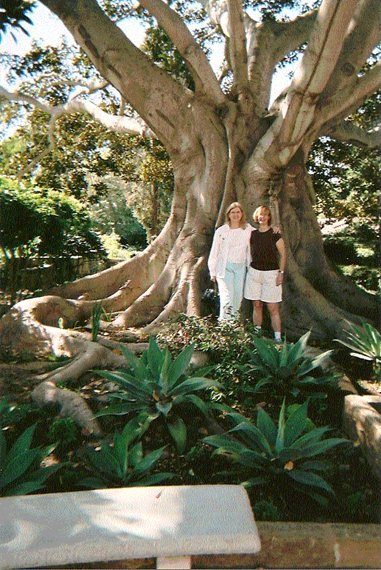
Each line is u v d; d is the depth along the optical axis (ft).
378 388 20.99
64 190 72.43
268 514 11.68
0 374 21.12
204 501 8.83
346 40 30.22
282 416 13.58
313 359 20.31
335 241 69.36
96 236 50.80
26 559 7.48
